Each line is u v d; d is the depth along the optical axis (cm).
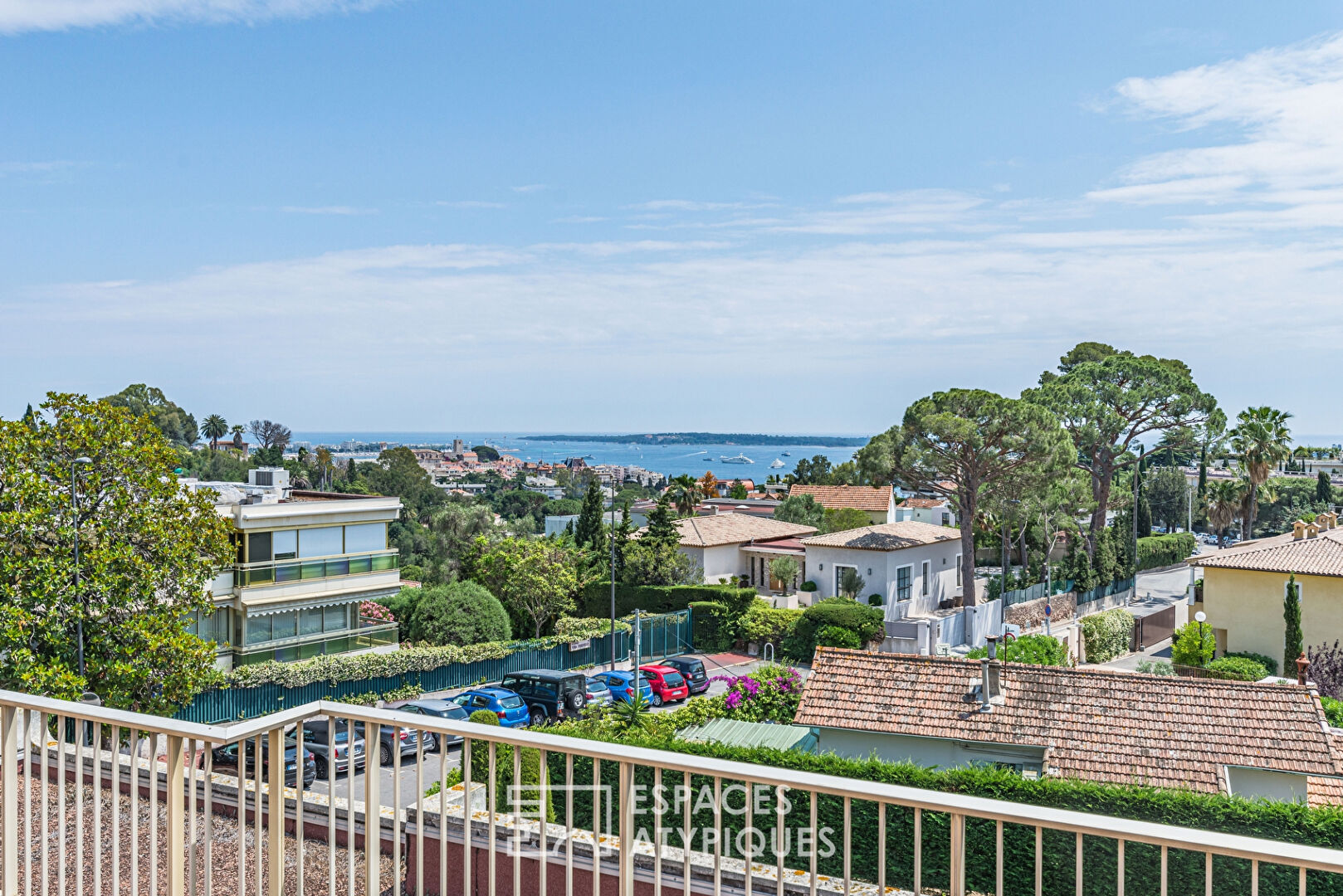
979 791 1293
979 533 5844
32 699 533
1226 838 333
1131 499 6869
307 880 703
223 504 3259
